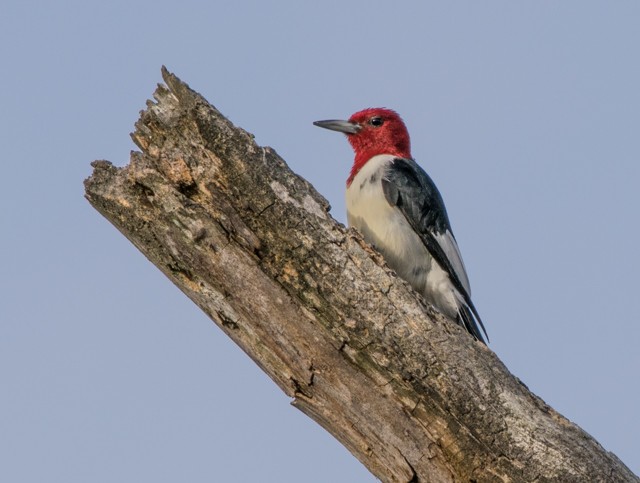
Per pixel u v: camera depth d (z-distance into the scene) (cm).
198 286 959
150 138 942
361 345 923
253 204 929
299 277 930
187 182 936
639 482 904
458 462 916
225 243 934
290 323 935
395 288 931
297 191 939
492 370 920
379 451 936
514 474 901
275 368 955
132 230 952
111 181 944
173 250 947
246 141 941
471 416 905
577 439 906
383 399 925
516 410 905
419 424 921
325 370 934
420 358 914
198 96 942
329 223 939
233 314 953
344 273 929
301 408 965
